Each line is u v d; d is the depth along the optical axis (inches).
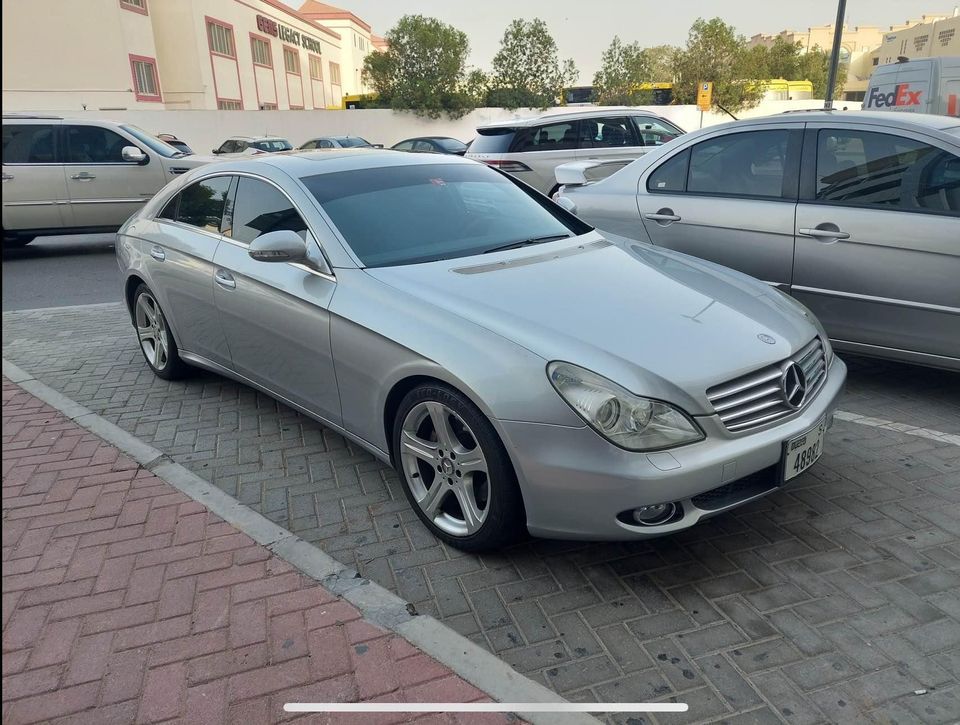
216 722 83.4
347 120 1268.5
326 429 163.6
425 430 118.4
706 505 100.8
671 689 86.7
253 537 118.3
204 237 163.9
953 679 86.8
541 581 107.9
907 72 467.2
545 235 148.7
